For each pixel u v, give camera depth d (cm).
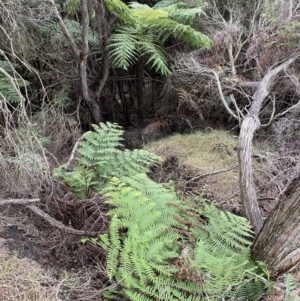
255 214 260
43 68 443
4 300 181
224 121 456
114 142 318
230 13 433
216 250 223
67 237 241
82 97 457
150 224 215
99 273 221
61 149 397
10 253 216
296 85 375
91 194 282
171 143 415
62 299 194
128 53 393
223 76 405
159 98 498
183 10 416
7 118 260
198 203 284
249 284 197
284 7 393
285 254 202
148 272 188
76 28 430
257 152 373
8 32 349
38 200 243
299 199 194
